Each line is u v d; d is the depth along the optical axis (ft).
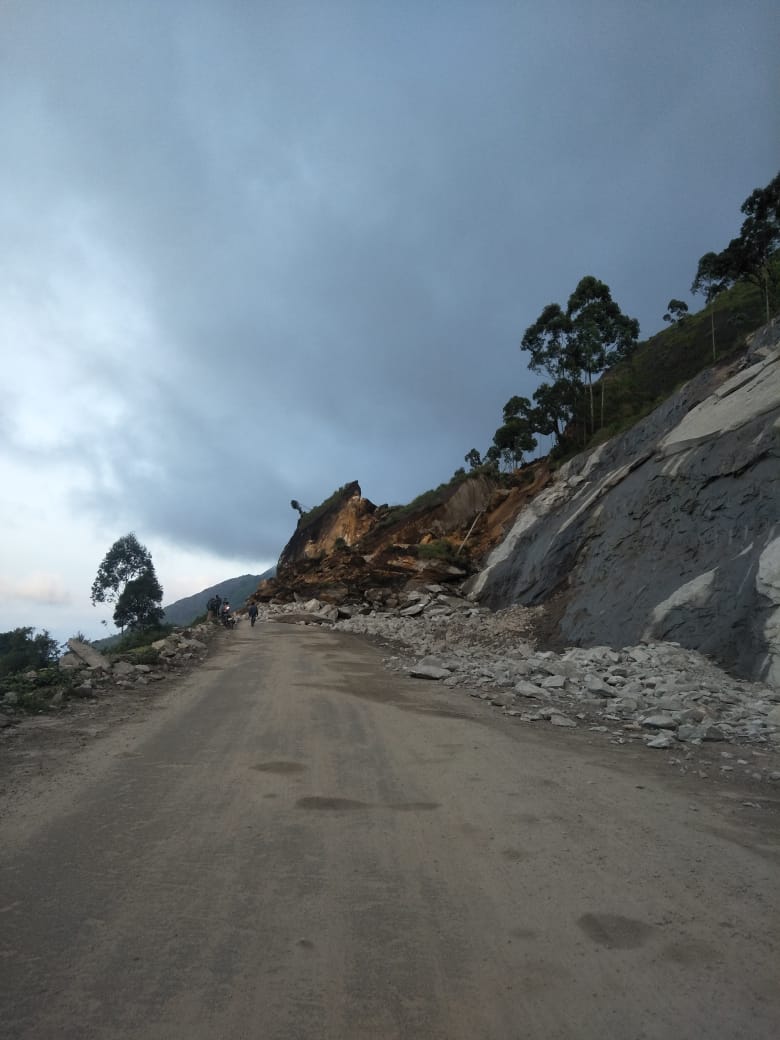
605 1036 8.67
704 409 76.54
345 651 68.90
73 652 47.09
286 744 25.55
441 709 34.32
